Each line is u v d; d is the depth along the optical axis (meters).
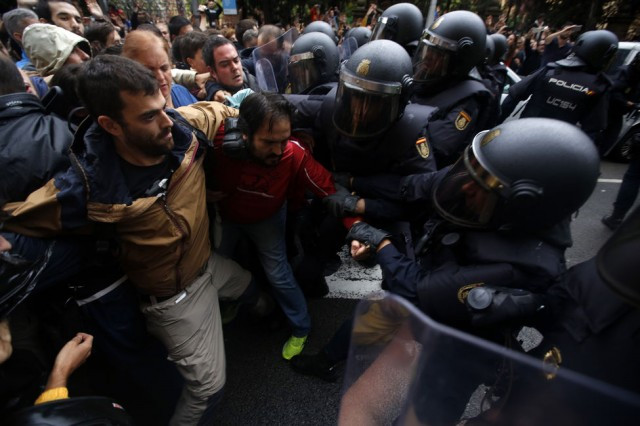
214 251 1.55
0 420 0.76
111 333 1.17
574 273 0.78
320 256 2.05
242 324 2.10
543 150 0.79
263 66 2.45
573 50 2.79
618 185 4.09
